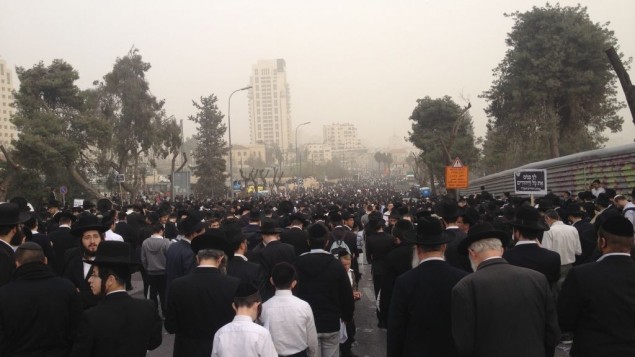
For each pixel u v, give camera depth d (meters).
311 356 5.18
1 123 108.12
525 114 37.09
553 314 4.14
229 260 6.32
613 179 18.94
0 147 30.12
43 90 37.34
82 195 43.03
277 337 5.00
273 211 16.36
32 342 4.34
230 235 6.28
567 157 23.02
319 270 6.12
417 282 4.68
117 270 4.38
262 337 4.12
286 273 5.16
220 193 58.53
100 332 4.16
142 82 45.44
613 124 37.19
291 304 5.08
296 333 5.03
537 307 4.07
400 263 6.99
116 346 4.19
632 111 11.36
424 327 4.61
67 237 9.46
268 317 5.05
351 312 6.23
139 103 44.75
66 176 42.00
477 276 4.12
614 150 18.83
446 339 4.57
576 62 35.72
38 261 4.55
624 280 4.11
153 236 10.62
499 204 13.80
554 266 5.56
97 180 49.81
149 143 45.16
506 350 3.95
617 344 4.02
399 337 4.72
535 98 35.84
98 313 4.22
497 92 38.34
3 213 6.12
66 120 38.19
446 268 4.71
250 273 6.29
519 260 5.58
